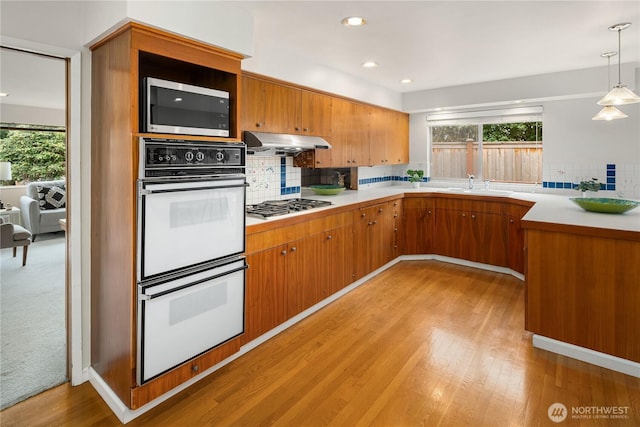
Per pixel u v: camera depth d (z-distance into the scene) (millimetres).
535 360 2367
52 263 4508
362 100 4160
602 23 2529
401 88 4691
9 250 5008
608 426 1768
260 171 3430
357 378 2188
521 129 4633
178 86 1946
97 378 2121
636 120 3812
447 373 2229
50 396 2053
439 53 3199
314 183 4684
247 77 2818
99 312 2105
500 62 3496
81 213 2111
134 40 1740
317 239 3105
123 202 1831
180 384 2055
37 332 2781
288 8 2244
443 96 4652
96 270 2127
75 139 2053
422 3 2203
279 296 2732
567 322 2410
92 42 1975
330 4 2209
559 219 2529
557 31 2676
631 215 2695
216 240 2152
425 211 4672
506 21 2486
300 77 3258
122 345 1887
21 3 1788
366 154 4371
